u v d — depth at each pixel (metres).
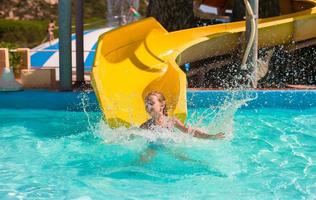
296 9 16.42
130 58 9.77
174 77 8.68
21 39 36.03
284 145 7.33
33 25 37.03
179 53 10.01
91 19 42.34
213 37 10.93
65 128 8.44
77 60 12.20
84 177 5.85
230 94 10.12
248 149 7.07
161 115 6.98
